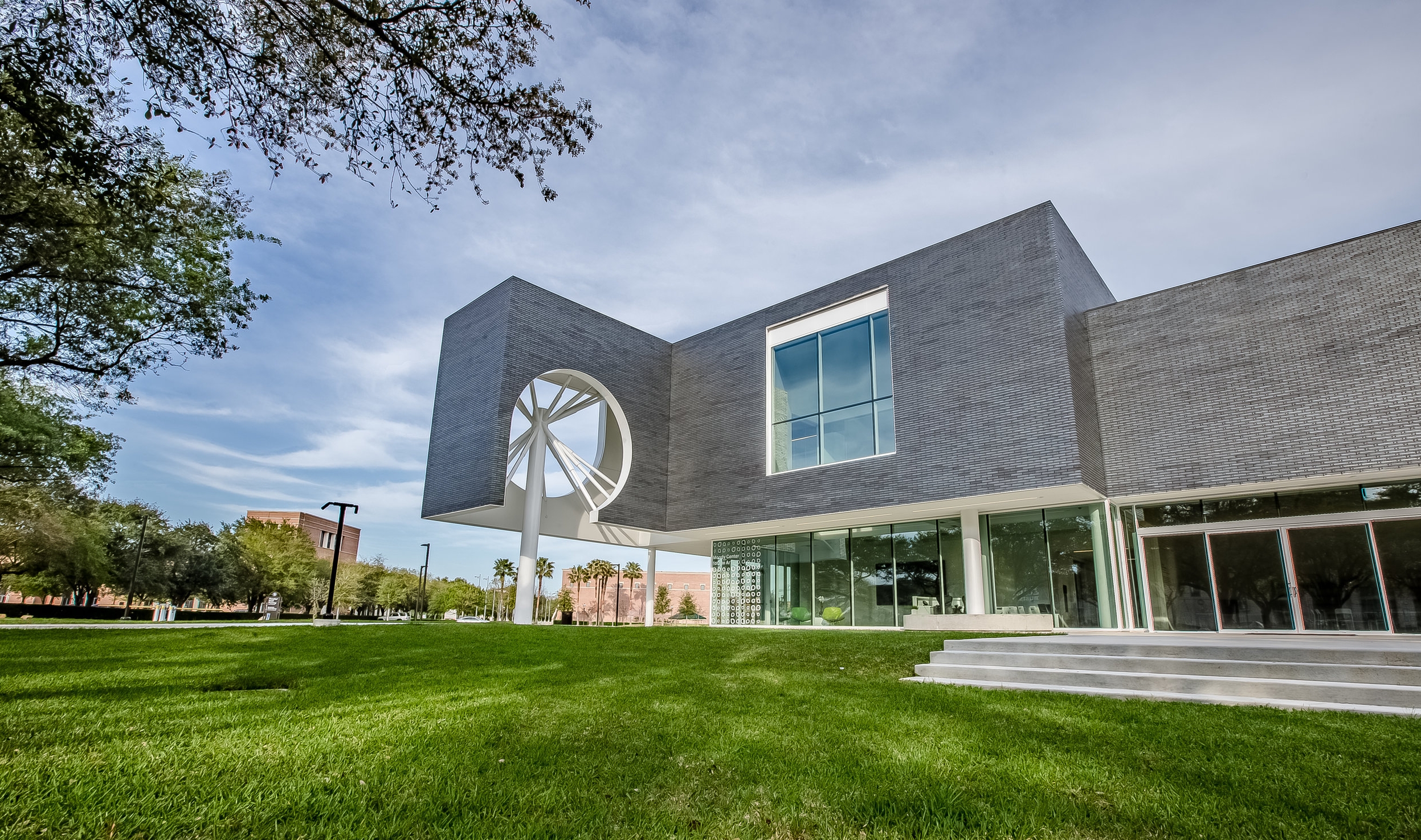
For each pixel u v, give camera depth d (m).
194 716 5.68
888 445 20.95
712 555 28.19
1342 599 15.74
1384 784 3.99
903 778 4.07
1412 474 15.08
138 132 8.27
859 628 22.42
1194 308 17.89
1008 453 17.98
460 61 6.36
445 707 6.27
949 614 20.38
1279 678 7.00
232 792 3.61
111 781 3.72
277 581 61.78
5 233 9.99
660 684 7.96
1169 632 17.58
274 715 5.73
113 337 12.27
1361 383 15.27
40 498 26.03
